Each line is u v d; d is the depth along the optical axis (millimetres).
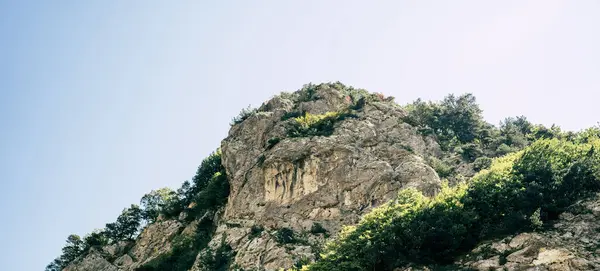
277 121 96688
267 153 85250
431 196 70062
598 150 58750
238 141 95000
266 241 71625
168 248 90500
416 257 47875
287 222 74312
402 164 76750
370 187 73312
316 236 69875
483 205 51688
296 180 78250
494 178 54594
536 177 54219
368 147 82188
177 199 104312
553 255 43312
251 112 105375
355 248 50438
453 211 50688
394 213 52844
